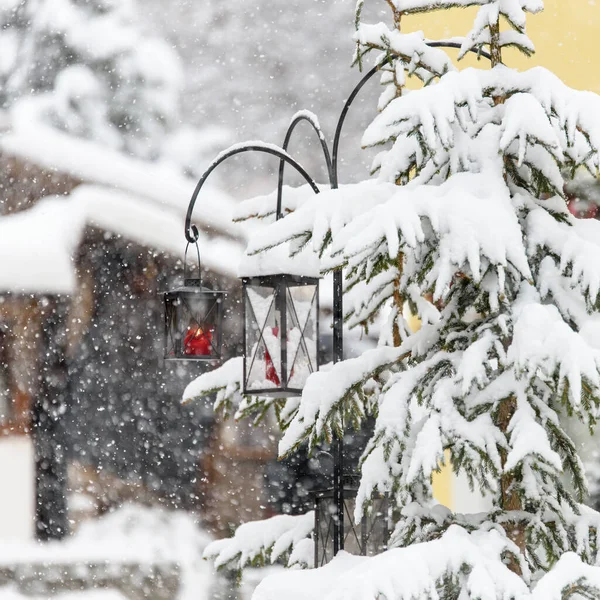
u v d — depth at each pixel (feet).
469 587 39.24
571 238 43.29
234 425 195.42
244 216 59.47
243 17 266.36
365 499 46.44
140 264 202.39
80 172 187.11
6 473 191.21
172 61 256.11
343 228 41.34
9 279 168.45
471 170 44.19
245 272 56.39
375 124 41.16
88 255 199.11
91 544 188.85
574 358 38.99
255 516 191.42
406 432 44.16
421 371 45.52
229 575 174.81
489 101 46.83
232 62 264.72
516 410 43.11
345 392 47.75
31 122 240.53
